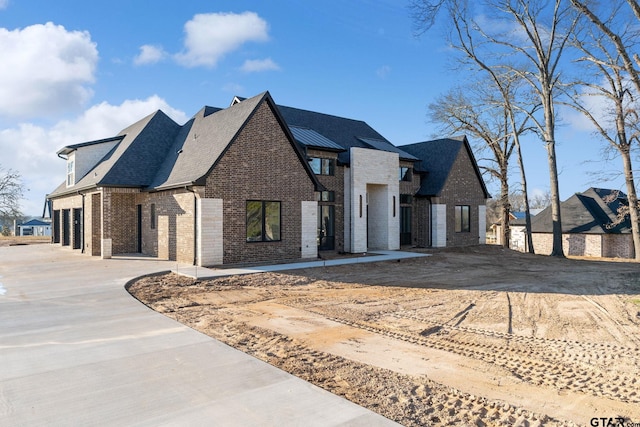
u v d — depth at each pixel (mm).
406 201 27203
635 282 14938
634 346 7121
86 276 12961
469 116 33156
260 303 10406
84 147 23422
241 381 5016
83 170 23359
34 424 3910
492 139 33500
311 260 18625
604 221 32781
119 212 20781
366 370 5676
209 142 17625
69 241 26109
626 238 31391
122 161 19672
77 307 9008
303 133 22438
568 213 34625
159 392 4656
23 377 5062
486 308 10211
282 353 6336
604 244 31781
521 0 24031
